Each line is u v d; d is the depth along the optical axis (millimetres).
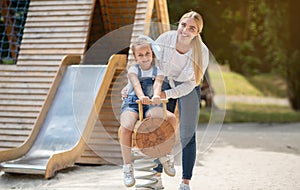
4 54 12516
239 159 8438
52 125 7730
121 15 10211
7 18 10789
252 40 21625
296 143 10445
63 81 8195
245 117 16656
